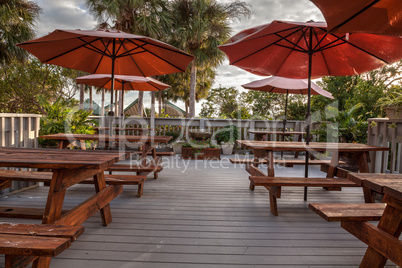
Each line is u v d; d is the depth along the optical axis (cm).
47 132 509
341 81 977
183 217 240
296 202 296
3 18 802
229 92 2416
